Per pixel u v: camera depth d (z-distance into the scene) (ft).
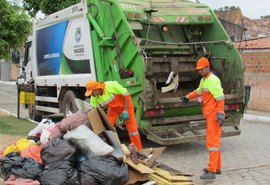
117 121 23.56
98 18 27.07
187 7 28.37
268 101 42.22
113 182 16.15
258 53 42.93
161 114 23.95
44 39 35.29
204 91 19.40
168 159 23.53
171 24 27.84
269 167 21.56
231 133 25.25
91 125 17.93
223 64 27.48
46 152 17.01
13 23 32.19
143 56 23.84
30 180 16.43
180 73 27.53
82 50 28.78
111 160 16.53
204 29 29.09
